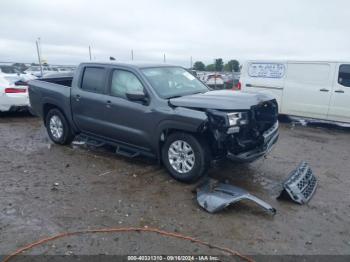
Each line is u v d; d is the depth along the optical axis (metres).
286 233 3.58
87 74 6.05
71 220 3.75
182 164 4.83
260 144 4.96
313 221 3.85
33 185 4.75
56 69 26.89
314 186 4.80
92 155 6.18
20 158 5.99
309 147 7.22
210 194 4.18
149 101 5.03
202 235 3.49
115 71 5.61
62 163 5.71
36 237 3.40
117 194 4.47
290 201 4.36
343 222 3.86
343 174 5.51
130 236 3.45
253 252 3.22
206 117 4.41
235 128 4.49
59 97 6.45
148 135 5.08
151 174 5.21
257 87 10.48
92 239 3.38
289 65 9.83
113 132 5.59
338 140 7.96
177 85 5.50
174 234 3.50
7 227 3.58
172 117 4.69
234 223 3.76
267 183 4.98
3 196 4.36
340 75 9.03
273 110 5.34
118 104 5.38
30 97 7.20
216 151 4.73
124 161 5.82
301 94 9.69
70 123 6.46
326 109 9.34
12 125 9.04
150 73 5.36
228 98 4.75
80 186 4.73
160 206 4.13
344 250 3.30
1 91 9.52
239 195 4.06
